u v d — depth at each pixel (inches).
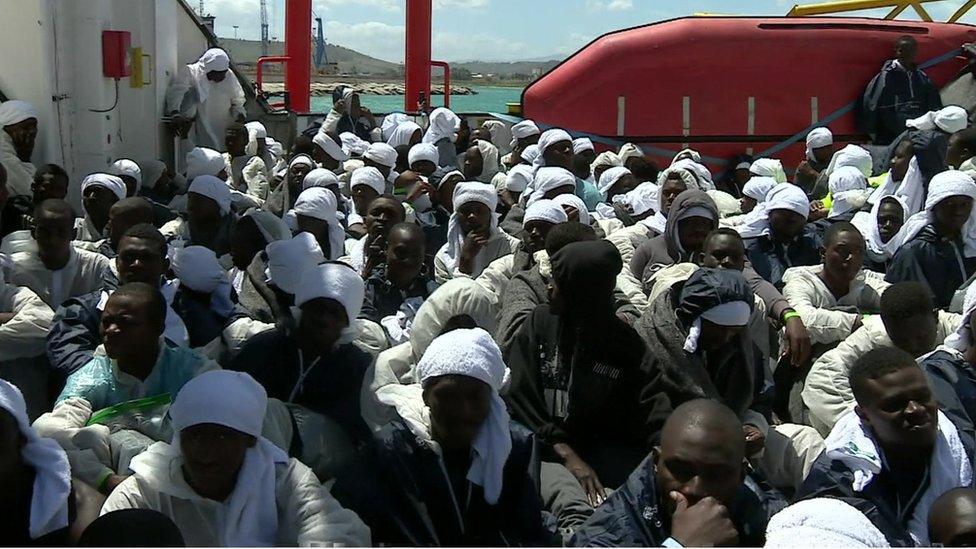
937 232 241.4
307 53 633.6
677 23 526.3
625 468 161.3
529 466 138.9
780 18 530.3
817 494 137.7
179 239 267.3
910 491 135.3
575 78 525.0
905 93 510.6
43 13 317.1
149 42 414.6
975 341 161.3
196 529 121.9
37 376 195.5
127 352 157.1
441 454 135.6
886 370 133.0
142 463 123.6
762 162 476.7
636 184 399.5
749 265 227.5
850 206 342.0
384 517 134.6
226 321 204.5
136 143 397.4
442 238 318.0
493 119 577.0
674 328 168.1
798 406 199.0
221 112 478.3
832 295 223.1
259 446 124.6
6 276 215.9
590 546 122.5
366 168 353.4
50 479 116.4
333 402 166.7
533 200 321.1
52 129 323.9
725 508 117.3
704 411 121.6
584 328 165.0
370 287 227.0
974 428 157.2
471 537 135.0
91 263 223.8
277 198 383.6
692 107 523.5
